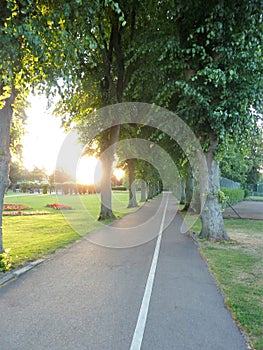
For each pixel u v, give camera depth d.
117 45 12.51
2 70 4.36
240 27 6.95
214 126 7.49
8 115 5.73
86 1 4.52
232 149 9.52
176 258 6.18
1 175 5.62
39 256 6.17
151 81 9.56
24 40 4.35
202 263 5.77
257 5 6.45
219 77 6.82
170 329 2.99
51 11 4.45
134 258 6.17
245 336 2.86
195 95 7.32
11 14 4.06
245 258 6.18
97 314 3.35
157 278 4.75
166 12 9.22
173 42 7.78
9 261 5.26
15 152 10.17
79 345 2.69
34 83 4.98
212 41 7.48
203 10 7.42
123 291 4.13
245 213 17.98
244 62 7.12
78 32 5.00
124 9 11.06
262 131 9.70
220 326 3.06
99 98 13.64
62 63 4.62
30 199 30.00
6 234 9.09
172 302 3.72
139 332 2.93
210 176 8.53
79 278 4.73
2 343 2.72
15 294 3.99
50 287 4.28
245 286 4.36
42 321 3.17
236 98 7.24
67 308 3.52
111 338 2.81
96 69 12.87
